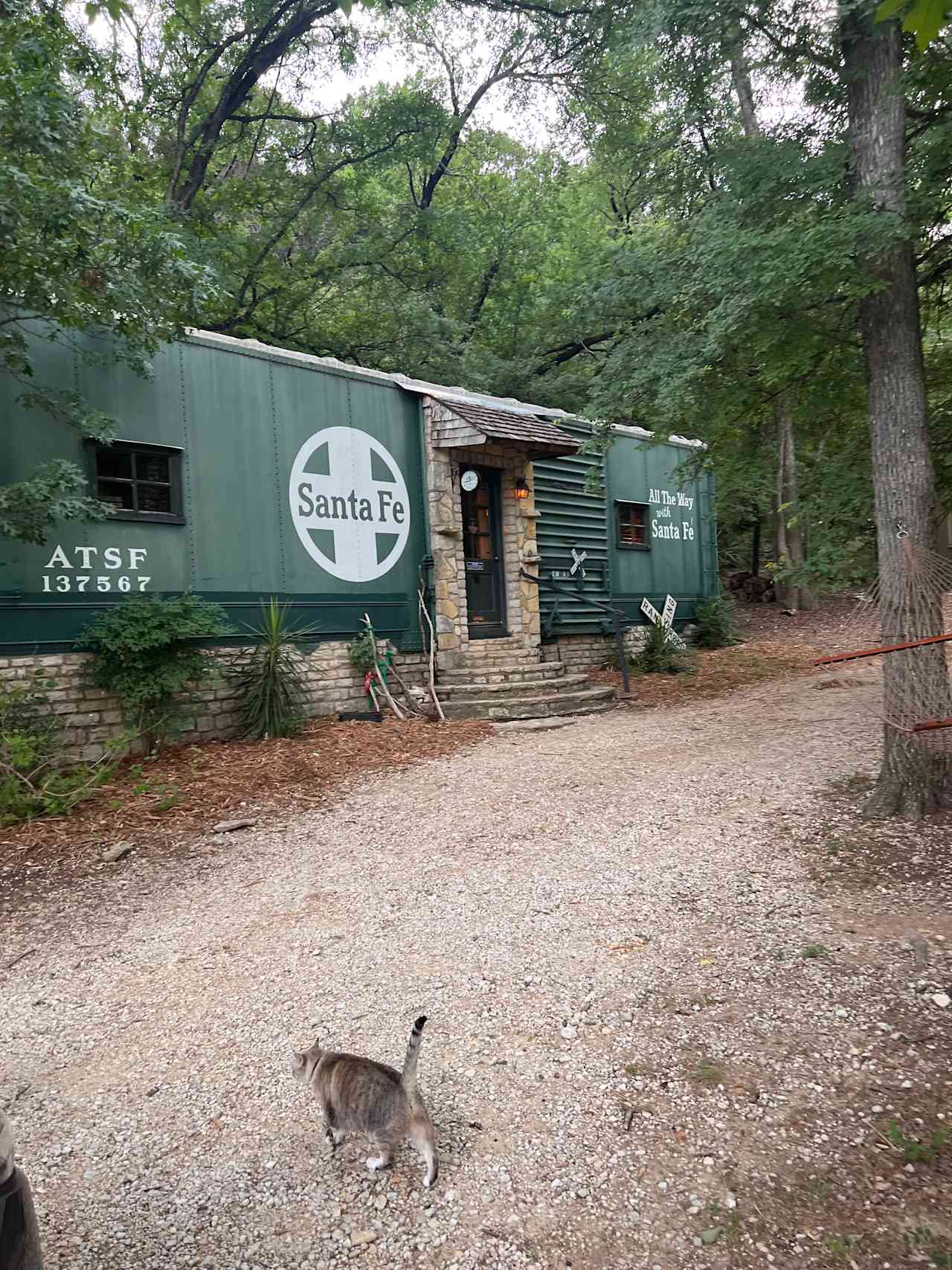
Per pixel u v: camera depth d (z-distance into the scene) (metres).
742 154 6.45
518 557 12.48
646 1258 2.38
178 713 8.23
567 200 24.50
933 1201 2.49
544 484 13.34
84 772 7.36
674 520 16.45
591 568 14.27
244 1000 3.96
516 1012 3.67
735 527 22.75
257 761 8.09
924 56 5.64
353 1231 2.53
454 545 11.43
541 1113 3.01
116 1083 3.35
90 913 5.14
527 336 23.16
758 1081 3.11
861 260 5.63
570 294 13.72
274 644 8.98
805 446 9.03
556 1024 3.56
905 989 3.63
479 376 20.44
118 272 6.66
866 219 5.29
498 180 24.03
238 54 17.25
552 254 24.16
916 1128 2.79
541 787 7.24
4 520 6.52
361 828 6.48
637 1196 2.61
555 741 9.20
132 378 8.30
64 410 7.29
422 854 5.82
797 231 5.69
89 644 7.79
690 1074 3.18
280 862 5.84
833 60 6.15
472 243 21.61
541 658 12.84
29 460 7.55
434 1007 3.76
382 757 8.52
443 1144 2.87
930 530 5.73
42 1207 2.67
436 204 23.11
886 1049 3.24
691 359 6.89
